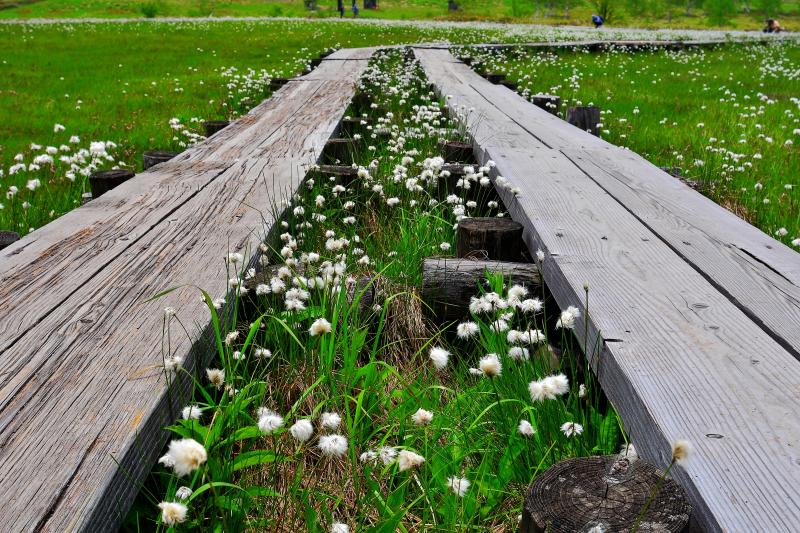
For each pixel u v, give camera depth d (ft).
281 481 7.77
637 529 4.90
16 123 33.06
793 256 10.56
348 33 101.19
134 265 10.74
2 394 7.00
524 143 20.58
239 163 18.70
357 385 9.29
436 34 103.40
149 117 34.55
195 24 125.70
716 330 7.89
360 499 7.44
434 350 6.47
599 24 175.11
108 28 110.52
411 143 24.57
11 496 5.51
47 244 11.73
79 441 6.23
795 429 5.94
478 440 8.17
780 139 29.68
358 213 17.51
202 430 7.20
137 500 7.22
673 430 5.93
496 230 13.06
